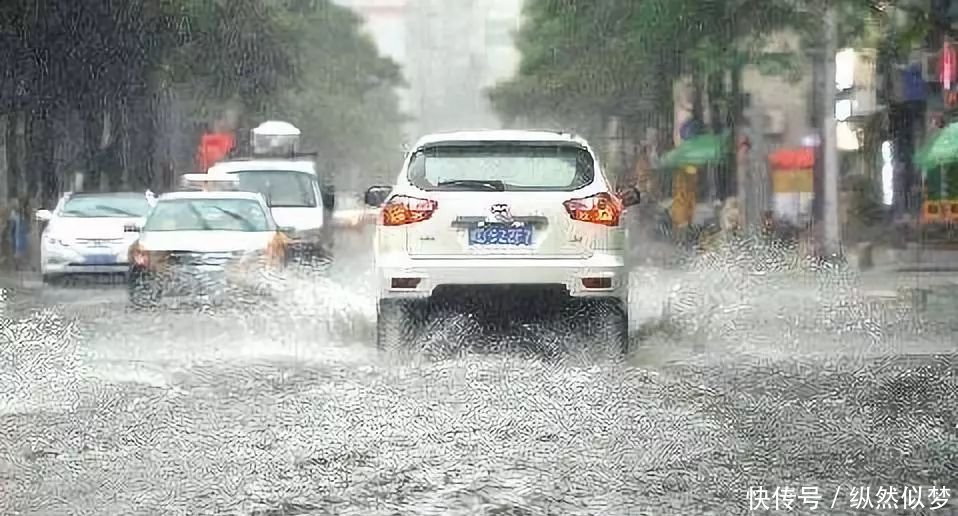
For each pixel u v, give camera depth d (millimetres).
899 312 36531
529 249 26938
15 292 52156
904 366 26203
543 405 21391
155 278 39312
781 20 65875
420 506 15484
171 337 31109
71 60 85688
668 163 97375
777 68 69188
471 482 16594
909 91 79188
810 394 22812
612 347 27203
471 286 26766
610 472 17125
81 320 34938
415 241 26969
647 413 20828
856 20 61000
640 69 90500
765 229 72875
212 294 39031
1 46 83250
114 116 96875
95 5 85000
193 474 17062
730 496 16047
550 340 27375
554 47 122062
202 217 42188
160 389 23422
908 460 17969
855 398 22453
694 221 88312
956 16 49156
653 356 27844
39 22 83250
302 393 22828
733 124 85938
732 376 24797
